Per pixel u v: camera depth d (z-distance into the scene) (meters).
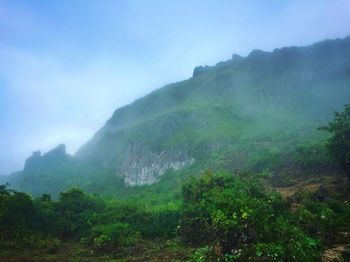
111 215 24.52
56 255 18.48
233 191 19.19
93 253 19.08
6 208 21.50
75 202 26.27
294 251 11.92
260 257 12.44
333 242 14.12
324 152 33.09
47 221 23.38
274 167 39.09
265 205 17.06
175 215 22.86
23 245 19.86
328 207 18.80
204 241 17.39
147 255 17.38
